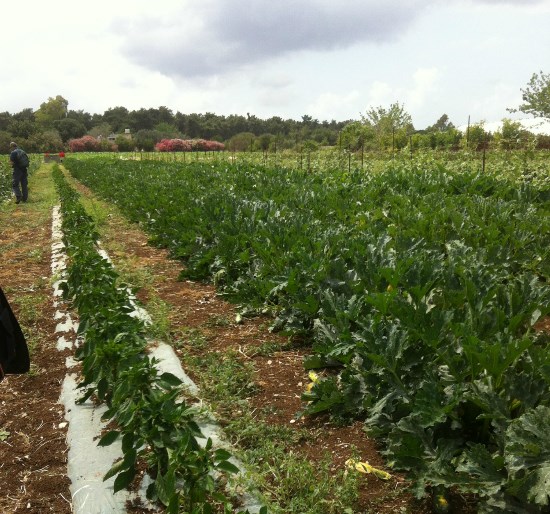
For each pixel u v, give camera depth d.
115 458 3.46
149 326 5.25
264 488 3.06
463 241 6.14
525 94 26.00
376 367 3.56
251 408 3.93
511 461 2.54
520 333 3.78
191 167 21.86
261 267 6.13
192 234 7.97
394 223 7.49
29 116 142.75
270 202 8.62
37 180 30.56
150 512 2.98
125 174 21.34
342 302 4.42
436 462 2.84
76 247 6.55
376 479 3.09
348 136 29.95
